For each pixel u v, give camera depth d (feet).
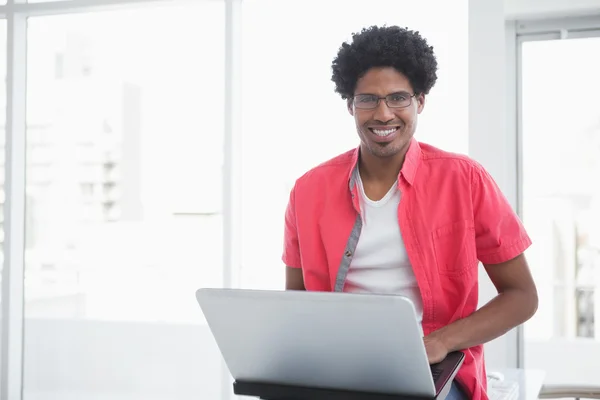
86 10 10.59
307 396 3.34
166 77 10.21
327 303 2.93
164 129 10.30
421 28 8.62
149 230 10.52
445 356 3.73
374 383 3.16
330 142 9.20
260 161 9.71
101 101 10.65
